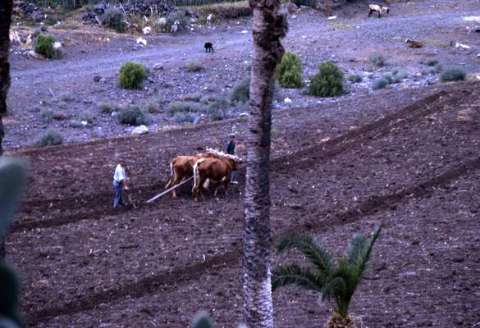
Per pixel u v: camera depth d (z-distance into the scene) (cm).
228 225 3553
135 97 6494
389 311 2569
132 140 4975
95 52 8188
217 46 8606
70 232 3444
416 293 2742
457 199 3828
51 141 4906
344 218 3650
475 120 5047
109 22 9150
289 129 5072
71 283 2911
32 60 7669
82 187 3991
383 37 9069
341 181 4147
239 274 3009
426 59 8038
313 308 2647
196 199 3891
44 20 9219
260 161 2030
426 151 4534
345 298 2162
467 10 10850
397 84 6881
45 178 4091
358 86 6888
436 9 11006
